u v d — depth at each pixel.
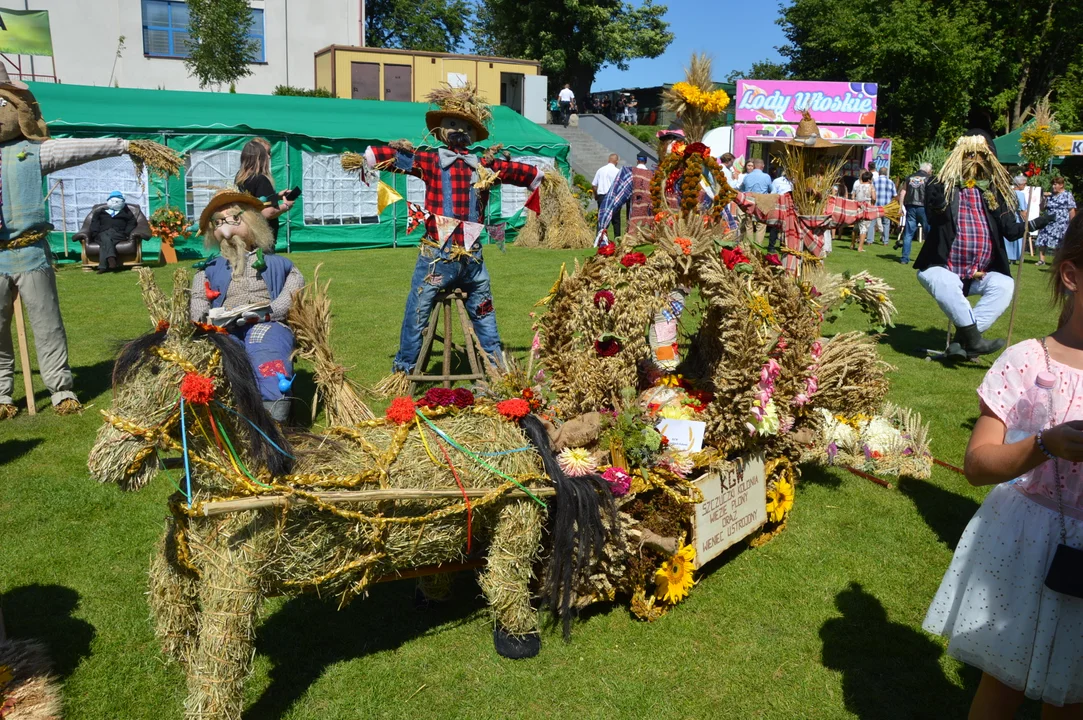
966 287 8.65
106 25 27.66
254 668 3.54
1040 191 16.75
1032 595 2.37
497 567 3.47
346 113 18.33
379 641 3.75
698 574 4.36
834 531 4.88
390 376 6.48
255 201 5.27
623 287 3.93
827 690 3.46
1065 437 2.04
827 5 36.66
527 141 19.27
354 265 14.66
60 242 14.56
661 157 5.69
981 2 32.94
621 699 3.38
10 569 4.23
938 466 5.91
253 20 27.22
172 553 3.11
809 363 4.68
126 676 3.46
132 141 6.30
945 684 3.52
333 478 3.01
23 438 6.07
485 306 6.78
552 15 42.03
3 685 3.16
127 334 9.05
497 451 3.41
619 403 4.09
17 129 6.18
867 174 18.61
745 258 4.28
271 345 4.96
